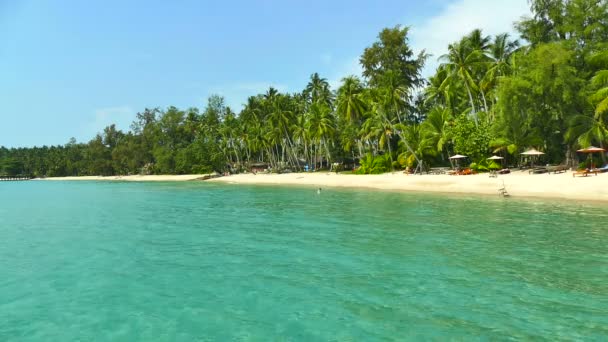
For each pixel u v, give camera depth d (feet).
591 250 43.73
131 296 33.53
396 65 210.38
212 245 52.29
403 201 94.89
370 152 231.91
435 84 190.60
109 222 77.00
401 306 29.76
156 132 380.99
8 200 140.26
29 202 130.62
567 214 66.90
